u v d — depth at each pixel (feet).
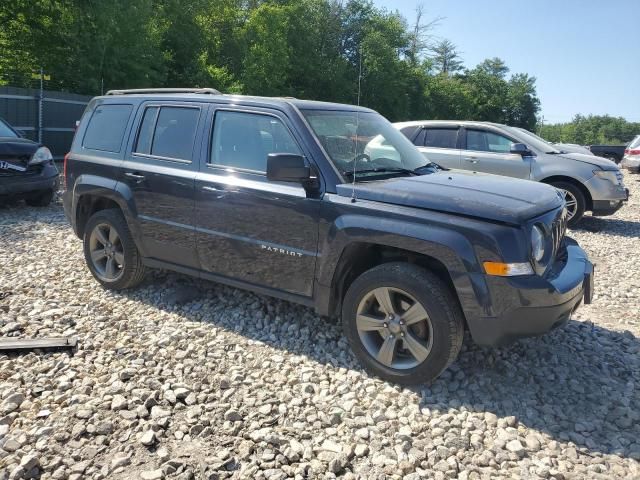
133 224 16.81
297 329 15.03
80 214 18.85
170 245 16.15
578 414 11.52
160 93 17.95
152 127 17.01
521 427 10.94
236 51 125.90
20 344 13.46
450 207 11.85
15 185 29.40
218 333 14.84
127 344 14.07
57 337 14.25
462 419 11.19
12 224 27.35
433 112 201.46
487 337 11.51
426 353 11.87
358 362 13.38
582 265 13.15
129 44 72.08
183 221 15.71
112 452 9.89
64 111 60.29
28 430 10.39
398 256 13.01
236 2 137.59
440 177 14.23
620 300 19.35
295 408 11.39
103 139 18.31
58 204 33.78
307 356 13.71
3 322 15.08
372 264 13.73
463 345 14.29
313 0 152.56
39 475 9.26
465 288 11.36
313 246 13.32
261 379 12.52
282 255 13.88
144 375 12.53
